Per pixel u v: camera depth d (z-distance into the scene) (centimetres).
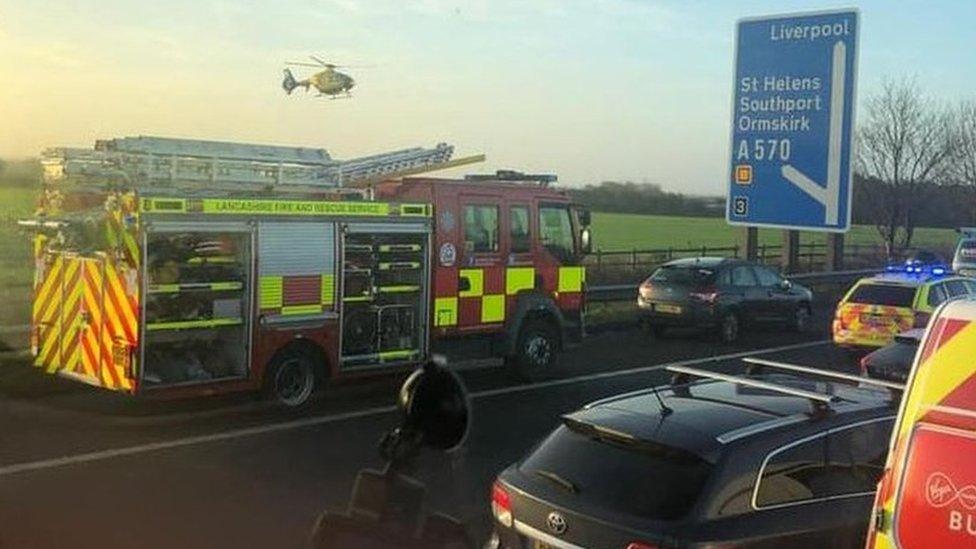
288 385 1131
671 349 1778
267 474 859
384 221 1211
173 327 1032
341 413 1129
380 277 1216
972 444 338
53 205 1088
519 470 531
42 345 1106
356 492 227
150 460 897
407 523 222
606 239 4175
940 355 350
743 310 1941
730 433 500
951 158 3444
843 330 1678
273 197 1106
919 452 349
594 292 2144
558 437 538
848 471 514
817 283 2850
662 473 488
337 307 1167
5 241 1464
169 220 1016
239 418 1081
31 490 789
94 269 1045
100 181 1051
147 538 680
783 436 504
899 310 1619
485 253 1333
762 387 579
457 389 228
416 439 226
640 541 464
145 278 1009
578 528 483
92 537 678
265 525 718
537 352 1402
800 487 496
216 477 845
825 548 489
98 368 1045
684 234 4556
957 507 339
